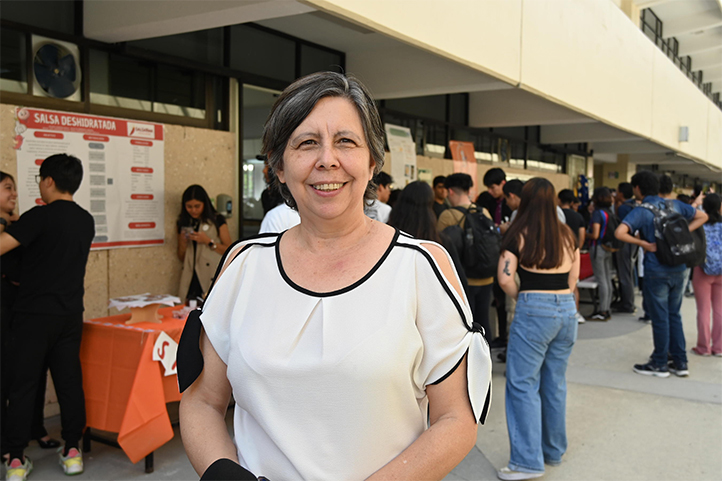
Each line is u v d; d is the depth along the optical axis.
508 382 3.31
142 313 3.38
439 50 3.86
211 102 4.98
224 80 5.06
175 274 4.65
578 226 6.94
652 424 4.14
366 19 3.13
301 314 1.20
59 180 3.19
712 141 14.34
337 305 1.18
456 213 4.75
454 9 4.02
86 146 4.00
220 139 4.97
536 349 3.22
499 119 8.11
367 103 1.25
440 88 5.50
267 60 5.38
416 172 7.10
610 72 7.25
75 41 3.95
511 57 4.85
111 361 3.22
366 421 1.14
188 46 4.69
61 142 3.86
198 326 1.35
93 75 4.11
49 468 3.30
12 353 3.11
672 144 10.46
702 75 19.58
